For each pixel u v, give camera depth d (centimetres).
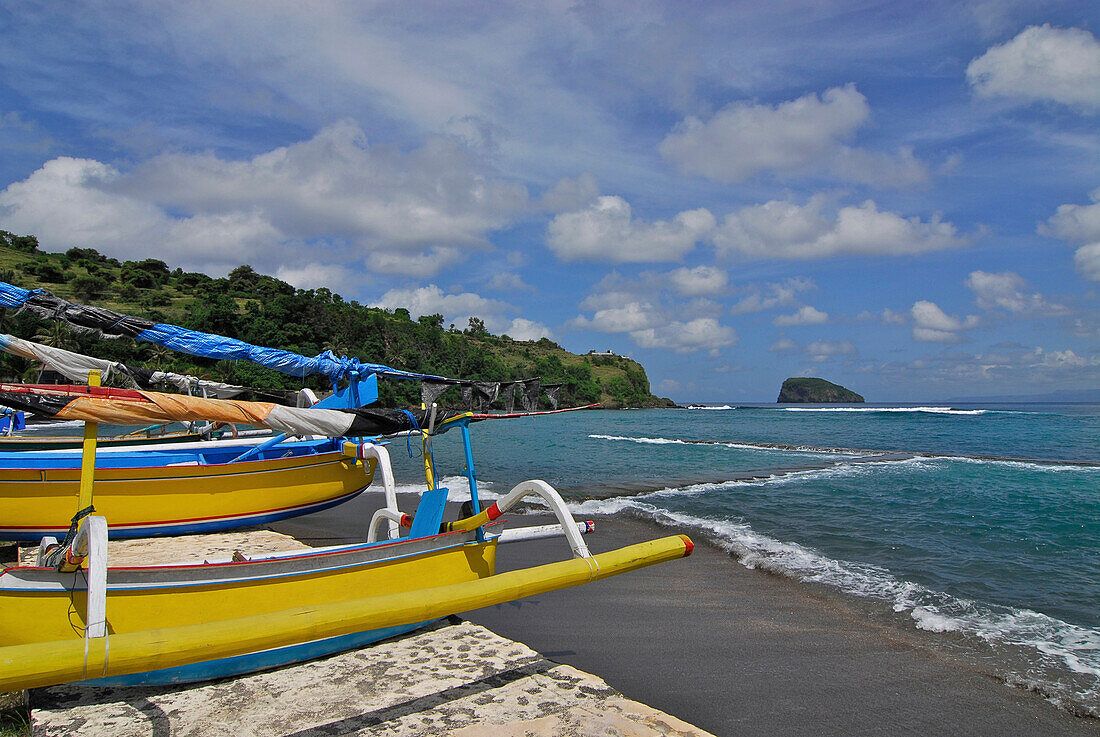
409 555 527
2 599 407
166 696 446
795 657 589
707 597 762
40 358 682
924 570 882
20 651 283
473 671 491
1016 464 2239
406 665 502
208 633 318
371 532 725
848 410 10262
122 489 890
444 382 636
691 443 3441
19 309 884
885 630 659
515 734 395
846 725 469
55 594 416
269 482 984
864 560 936
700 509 1355
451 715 420
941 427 4772
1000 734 459
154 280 12369
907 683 538
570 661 577
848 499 1477
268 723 410
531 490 530
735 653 596
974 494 1545
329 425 518
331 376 951
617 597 759
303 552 577
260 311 10462
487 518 550
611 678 542
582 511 1328
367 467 1100
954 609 723
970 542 1051
